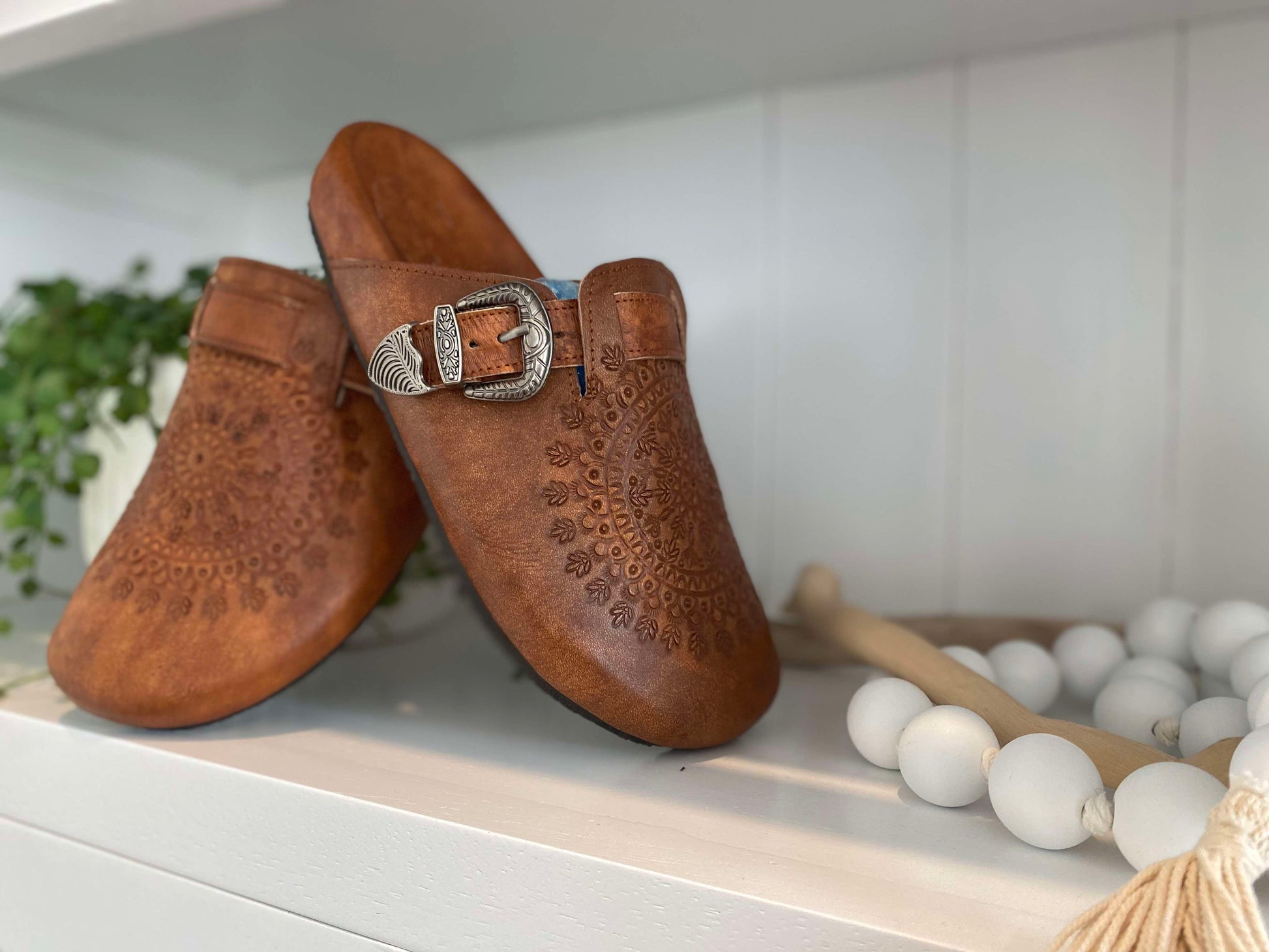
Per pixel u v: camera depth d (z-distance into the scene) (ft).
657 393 1.30
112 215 2.88
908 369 2.29
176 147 2.88
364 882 1.09
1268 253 1.94
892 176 2.29
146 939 1.27
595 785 1.17
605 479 1.22
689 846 0.99
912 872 0.94
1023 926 0.83
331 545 1.43
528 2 1.86
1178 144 2.01
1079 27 2.01
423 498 1.29
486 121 2.64
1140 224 2.05
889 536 2.33
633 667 1.18
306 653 1.38
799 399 2.42
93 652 1.31
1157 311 2.04
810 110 2.36
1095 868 0.95
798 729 1.44
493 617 1.22
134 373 2.09
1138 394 2.07
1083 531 2.13
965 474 2.24
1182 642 1.53
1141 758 1.09
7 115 2.55
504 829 1.02
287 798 1.15
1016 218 2.17
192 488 1.42
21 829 1.41
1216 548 2.01
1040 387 2.16
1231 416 1.99
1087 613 2.13
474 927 1.02
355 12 1.91
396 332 1.24
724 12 1.92
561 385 1.23
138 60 2.17
